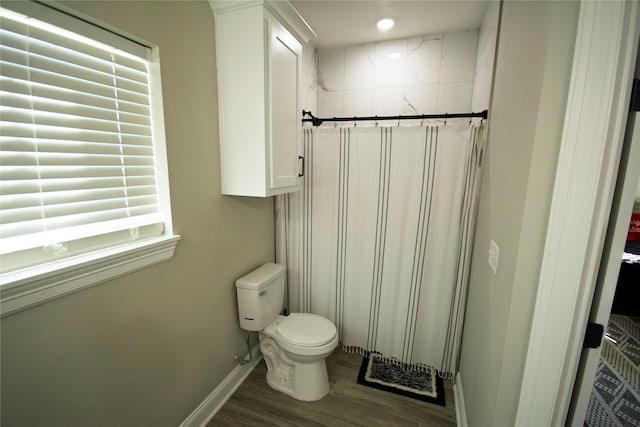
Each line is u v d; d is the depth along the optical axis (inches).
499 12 53.4
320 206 77.0
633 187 26.4
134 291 41.1
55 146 32.4
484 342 45.3
